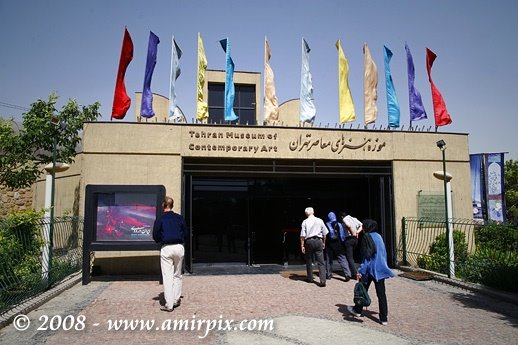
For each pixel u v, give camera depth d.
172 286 7.62
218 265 13.38
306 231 10.25
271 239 13.83
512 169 31.75
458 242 12.27
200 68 13.59
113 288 9.60
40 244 8.71
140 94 16.16
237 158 12.40
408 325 6.76
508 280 8.88
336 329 6.50
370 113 14.11
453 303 8.29
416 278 10.72
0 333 6.21
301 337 6.12
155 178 11.91
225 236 13.63
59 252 10.19
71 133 14.39
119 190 10.30
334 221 10.96
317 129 12.88
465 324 6.84
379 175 13.30
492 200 20.30
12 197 17.09
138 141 11.96
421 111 14.15
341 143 12.97
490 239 15.81
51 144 14.20
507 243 15.28
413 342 5.95
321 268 10.03
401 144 13.33
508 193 30.08
